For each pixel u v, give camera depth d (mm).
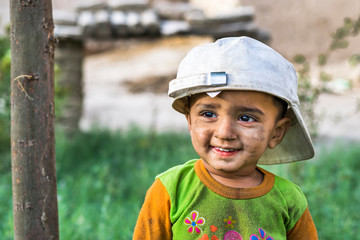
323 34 17125
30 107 1635
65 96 6879
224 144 1618
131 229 3592
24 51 1619
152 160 6246
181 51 18562
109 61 18422
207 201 1724
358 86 13352
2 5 15016
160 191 1774
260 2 17891
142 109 12703
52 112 1692
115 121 11023
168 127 9570
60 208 3721
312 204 4188
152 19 7211
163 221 1764
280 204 1782
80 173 5543
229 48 1612
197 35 7609
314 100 4062
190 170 1816
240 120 1626
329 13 17031
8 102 5098
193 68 1633
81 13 7574
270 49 1693
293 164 4277
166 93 15375
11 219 3523
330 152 6887
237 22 7707
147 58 18172
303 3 17469
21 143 1642
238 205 1720
